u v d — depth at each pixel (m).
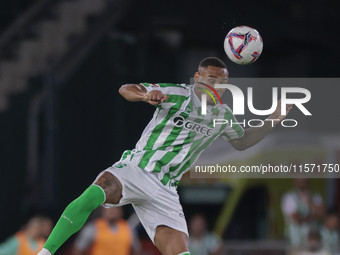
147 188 8.32
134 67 25.83
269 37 30.77
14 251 13.84
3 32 25.83
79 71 23.48
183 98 8.46
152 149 8.50
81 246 15.04
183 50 28.81
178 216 8.71
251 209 19.98
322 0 31.83
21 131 22.27
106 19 23.80
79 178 23.17
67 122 22.72
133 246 15.48
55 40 24.94
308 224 18.44
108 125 24.86
